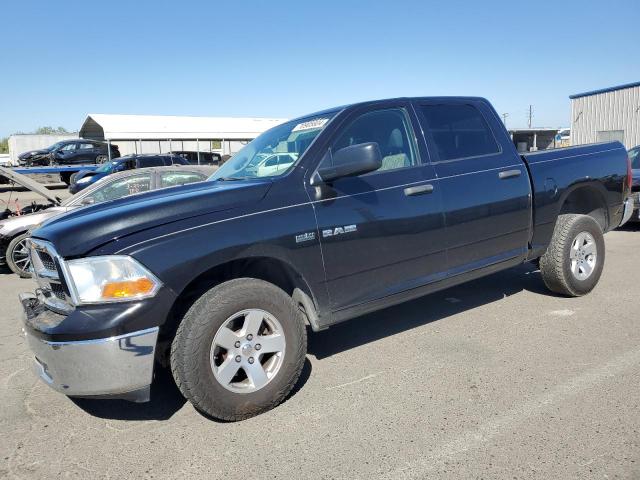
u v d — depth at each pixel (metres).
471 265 4.55
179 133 31.95
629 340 4.32
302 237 3.55
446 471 2.72
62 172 27.75
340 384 3.83
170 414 3.54
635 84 24.98
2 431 3.41
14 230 8.46
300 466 2.85
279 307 3.41
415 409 3.39
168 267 3.06
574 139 28.39
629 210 5.89
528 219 4.90
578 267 5.41
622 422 3.08
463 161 4.54
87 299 2.98
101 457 3.06
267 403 3.40
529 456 2.81
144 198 3.69
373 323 5.15
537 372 3.82
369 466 2.81
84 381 2.99
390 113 4.31
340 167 3.56
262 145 4.58
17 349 5.02
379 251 3.94
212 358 3.19
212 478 2.79
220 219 3.30
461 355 4.22
